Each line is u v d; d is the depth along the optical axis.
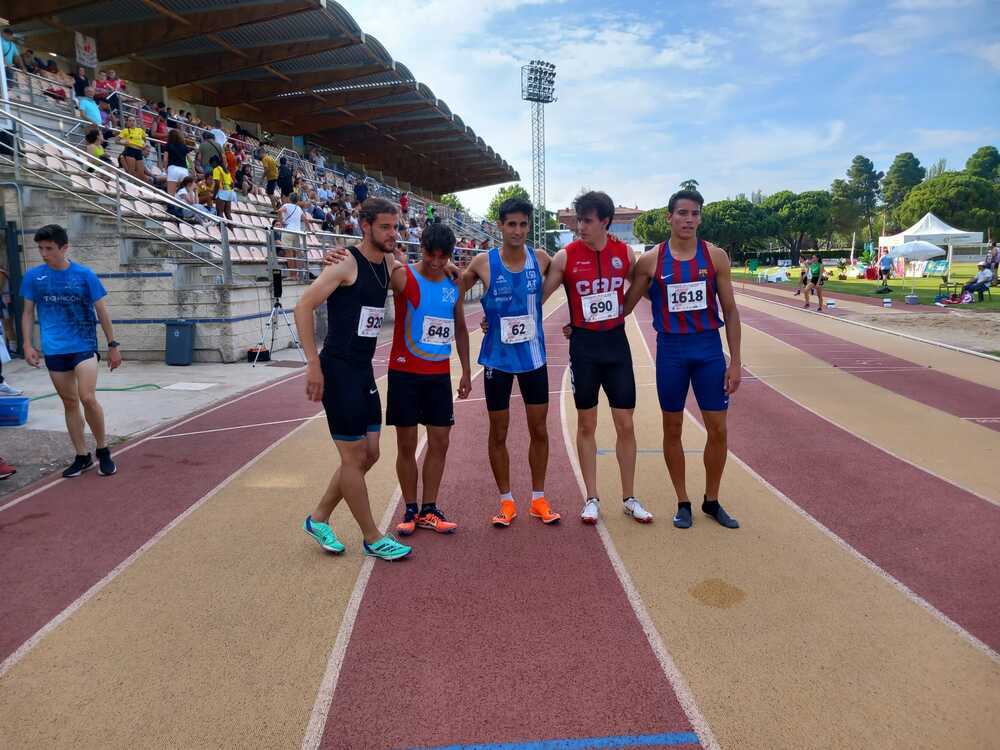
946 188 62.22
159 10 16.05
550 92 52.75
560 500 4.44
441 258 3.53
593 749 2.12
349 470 3.42
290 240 14.75
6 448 5.60
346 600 3.11
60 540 3.83
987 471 4.96
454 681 2.48
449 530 3.89
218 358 10.96
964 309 18.45
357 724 2.26
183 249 11.39
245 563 3.52
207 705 2.37
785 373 9.47
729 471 5.04
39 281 4.73
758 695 2.38
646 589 3.18
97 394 8.25
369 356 3.47
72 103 14.77
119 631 2.86
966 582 3.20
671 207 3.79
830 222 75.88
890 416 6.79
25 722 2.29
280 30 18.16
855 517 4.07
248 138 23.06
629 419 4.04
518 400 7.98
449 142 33.88
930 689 2.41
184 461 5.40
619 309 3.93
